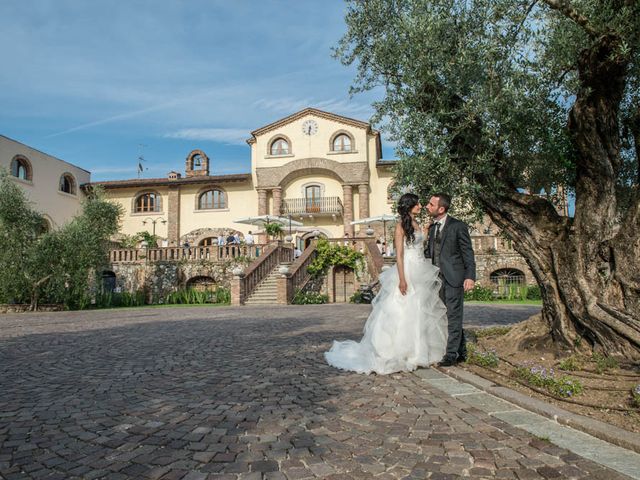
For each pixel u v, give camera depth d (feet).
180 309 55.67
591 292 14.82
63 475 7.63
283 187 106.42
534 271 16.84
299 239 101.55
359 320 34.04
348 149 102.73
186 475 7.51
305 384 13.70
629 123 15.90
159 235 108.78
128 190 110.63
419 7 16.02
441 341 15.58
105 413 11.12
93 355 20.25
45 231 68.28
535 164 18.35
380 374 14.67
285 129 105.09
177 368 16.79
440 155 16.43
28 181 92.07
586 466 7.58
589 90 13.89
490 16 15.33
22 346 23.67
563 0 13.33
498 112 15.52
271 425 9.95
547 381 12.04
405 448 8.49
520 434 9.12
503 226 17.58
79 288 62.54
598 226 14.98
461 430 9.41
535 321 17.60
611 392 11.46
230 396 12.51
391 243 97.76
